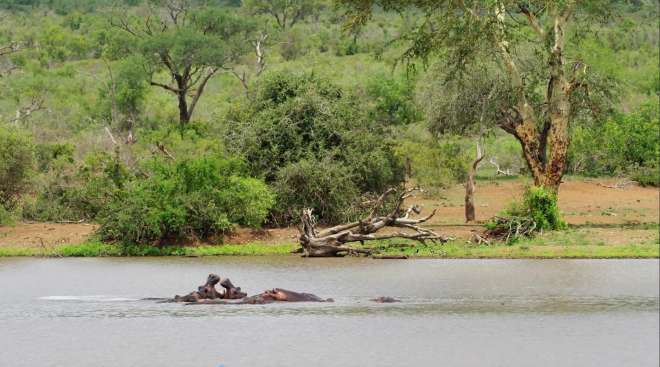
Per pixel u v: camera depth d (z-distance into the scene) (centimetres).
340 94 6994
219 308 3719
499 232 5788
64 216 6538
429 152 8194
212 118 9100
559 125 6278
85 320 3478
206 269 4847
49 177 6756
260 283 4353
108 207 5772
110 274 4678
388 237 5406
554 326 3359
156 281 4444
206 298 3859
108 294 4053
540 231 5859
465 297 3938
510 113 7650
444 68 6962
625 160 9250
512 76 6456
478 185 8844
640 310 3644
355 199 6341
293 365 2812
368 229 5434
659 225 6347
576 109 7106
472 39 6106
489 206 7556
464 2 6138
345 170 6322
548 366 2811
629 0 7000
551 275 4519
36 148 7350
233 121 6838
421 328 3350
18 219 6488
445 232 6072
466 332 3256
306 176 6238
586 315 3544
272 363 2817
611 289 4106
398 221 5453
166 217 5569
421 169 8062
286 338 3161
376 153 6531
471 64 6531
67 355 2947
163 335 3209
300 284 4316
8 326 3381
